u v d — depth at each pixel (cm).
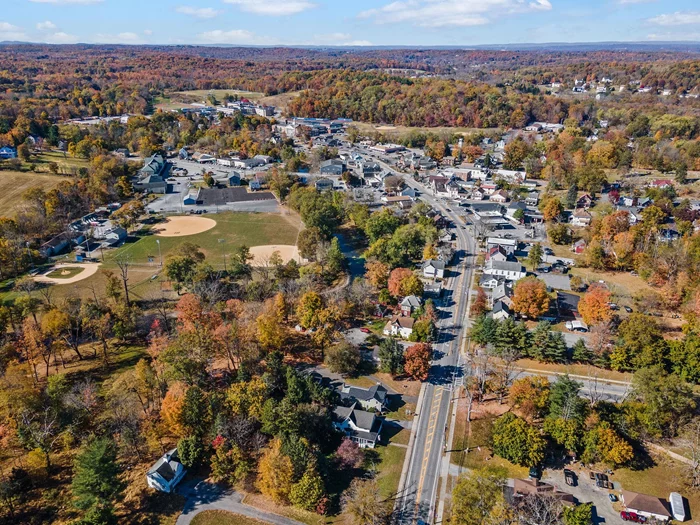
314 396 10175
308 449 8744
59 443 9538
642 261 15938
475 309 14200
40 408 9550
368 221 19162
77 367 11925
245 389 9781
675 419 9562
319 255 16988
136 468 9038
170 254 16825
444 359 12331
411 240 17575
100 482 7844
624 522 8019
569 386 9581
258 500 8438
